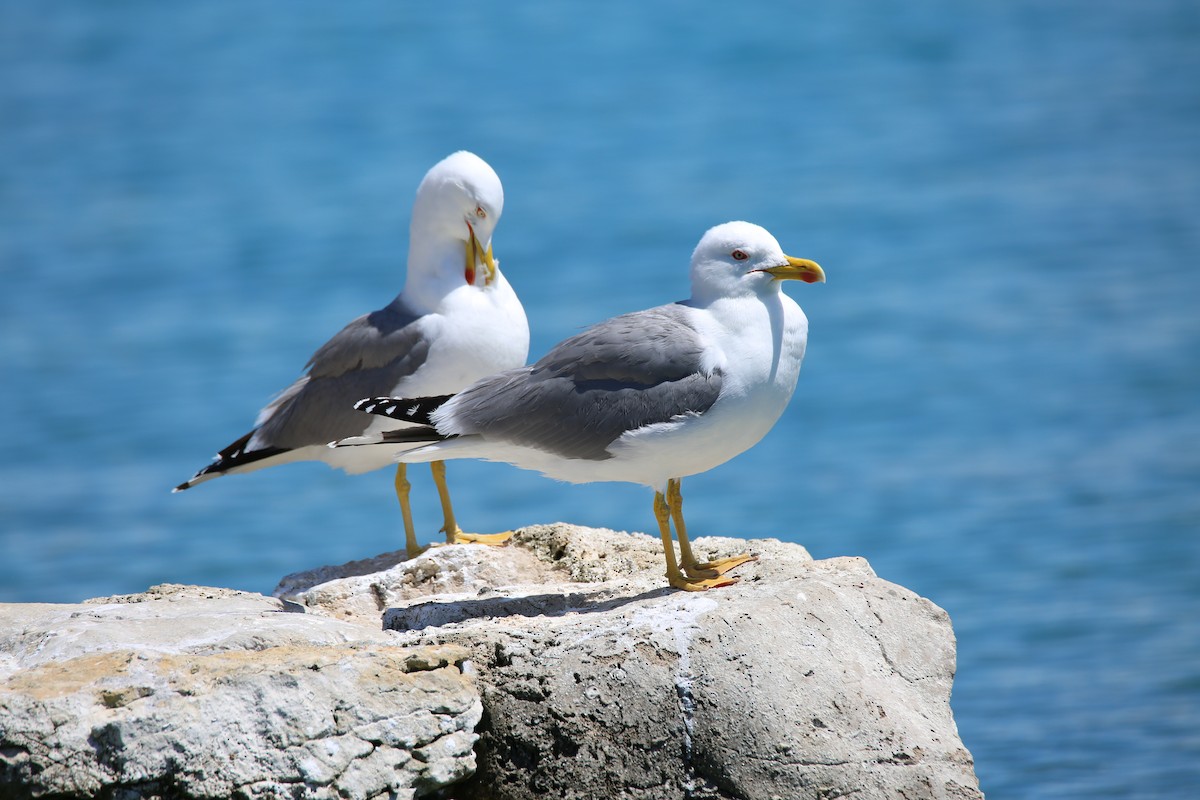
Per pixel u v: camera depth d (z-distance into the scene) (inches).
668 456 524.1
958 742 478.9
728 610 488.7
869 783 460.1
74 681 453.1
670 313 534.6
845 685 474.9
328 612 594.6
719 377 517.3
